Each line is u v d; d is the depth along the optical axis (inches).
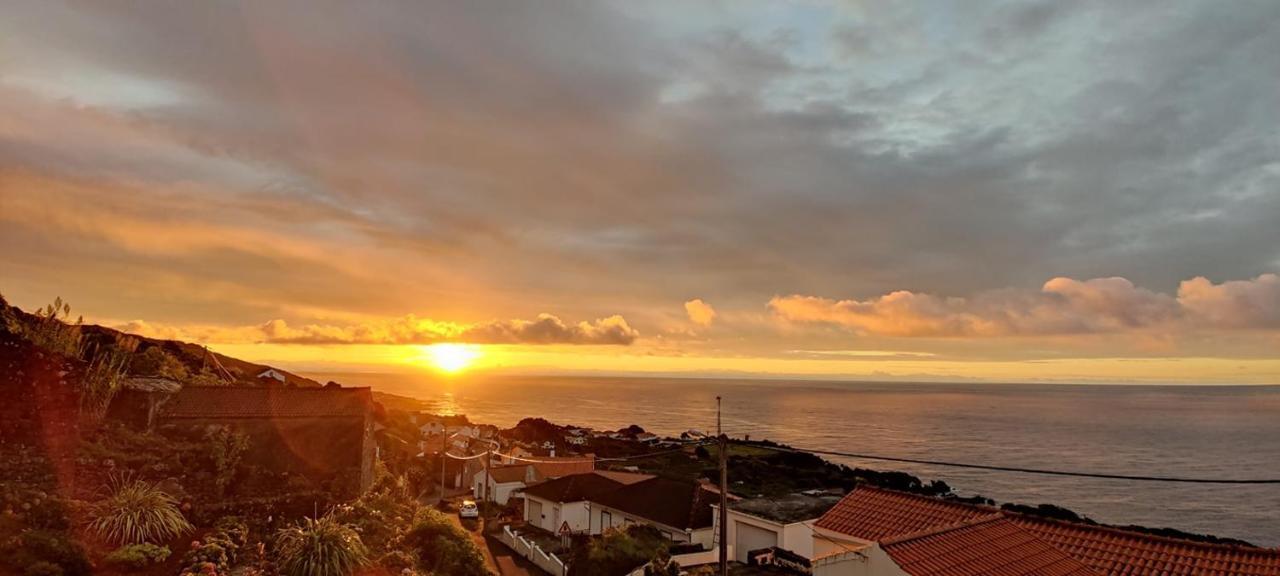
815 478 3309.5
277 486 1022.4
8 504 688.4
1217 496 3951.8
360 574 805.9
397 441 3065.9
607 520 1734.7
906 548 569.9
